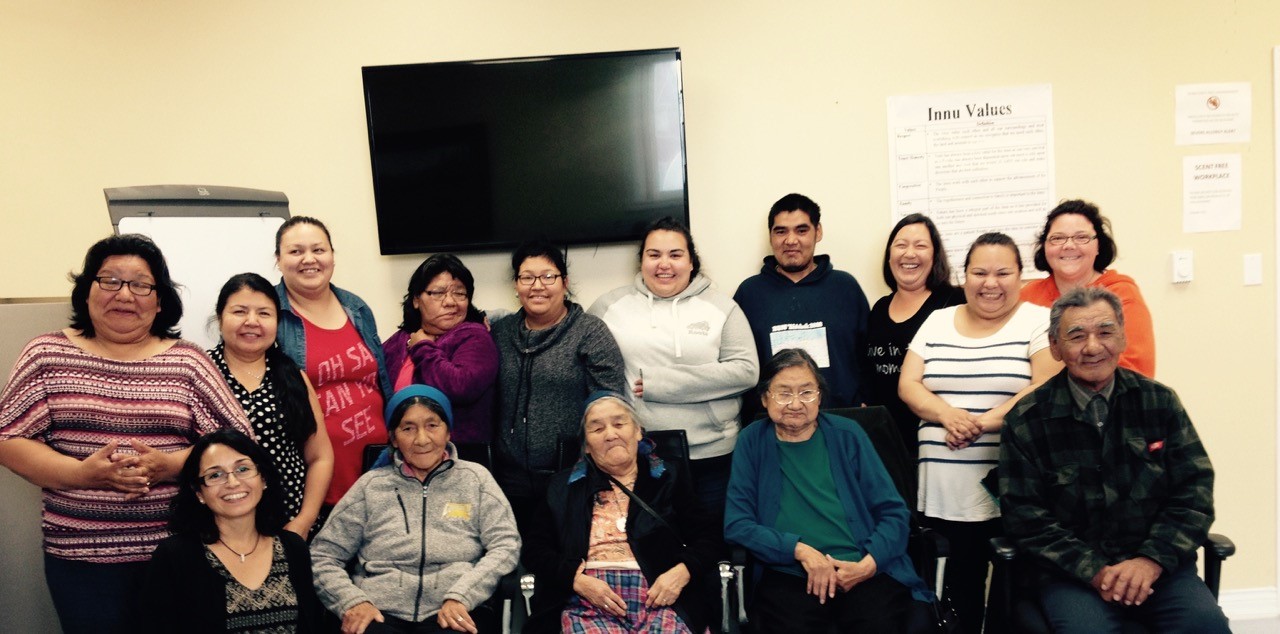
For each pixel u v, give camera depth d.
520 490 2.38
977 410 2.20
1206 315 2.87
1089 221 2.34
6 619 2.07
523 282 2.41
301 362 2.27
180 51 2.78
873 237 2.87
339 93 2.80
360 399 2.35
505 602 1.92
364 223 2.84
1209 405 2.89
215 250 2.48
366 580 2.03
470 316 2.56
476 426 2.38
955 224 2.85
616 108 2.76
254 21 2.78
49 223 2.82
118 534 1.85
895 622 1.88
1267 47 2.81
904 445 2.30
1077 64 2.82
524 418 2.39
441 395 2.16
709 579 2.11
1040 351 2.15
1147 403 1.96
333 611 1.97
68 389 1.80
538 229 2.80
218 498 1.77
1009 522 1.98
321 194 2.83
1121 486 1.93
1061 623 1.82
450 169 2.77
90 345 1.86
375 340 2.47
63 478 1.77
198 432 1.93
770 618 1.96
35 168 2.80
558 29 2.79
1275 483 2.89
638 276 2.67
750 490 2.18
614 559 2.05
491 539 2.09
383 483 2.13
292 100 2.80
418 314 2.54
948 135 2.83
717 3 2.80
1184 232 2.86
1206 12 2.80
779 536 2.03
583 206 2.79
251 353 2.08
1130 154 2.84
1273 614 2.88
